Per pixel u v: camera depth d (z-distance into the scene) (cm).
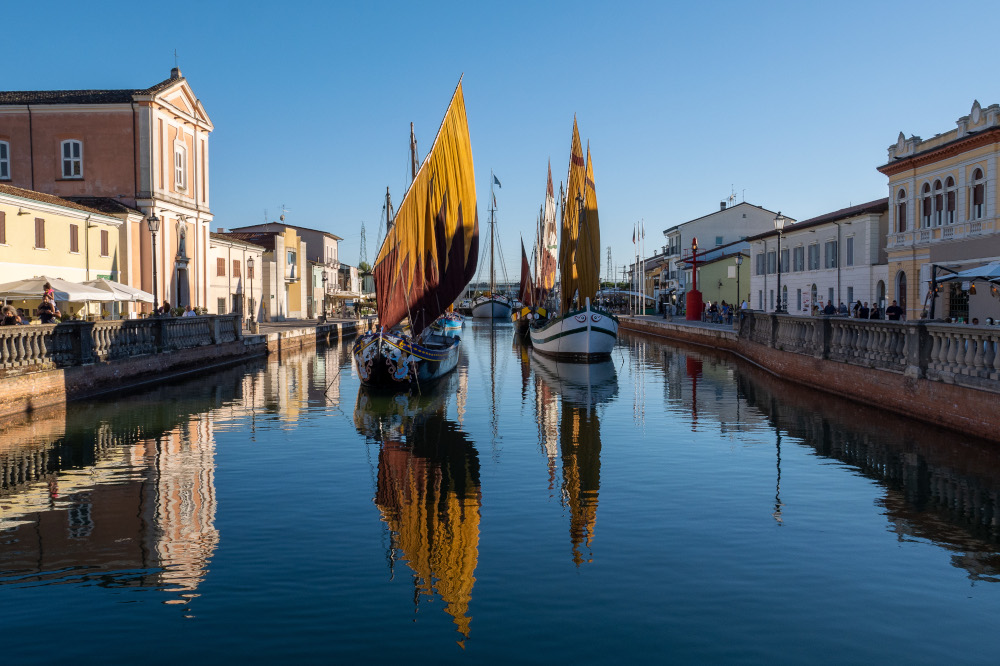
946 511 1388
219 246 6412
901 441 1889
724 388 3161
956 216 3994
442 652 881
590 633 927
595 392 3170
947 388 1911
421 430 2292
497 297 12000
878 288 5034
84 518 1379
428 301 3522
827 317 2803
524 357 5128
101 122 4844
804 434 2089
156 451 1959
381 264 3138
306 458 1894
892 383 2227
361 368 3130
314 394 3089
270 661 863
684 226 9844
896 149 4619
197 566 1142
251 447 2022
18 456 1883
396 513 1417
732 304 8369
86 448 1981
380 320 3195
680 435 2156
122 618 970
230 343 4416
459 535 1287
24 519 1370
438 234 3569
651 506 1448
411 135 3872
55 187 4847
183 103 5350
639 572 1116
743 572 1116
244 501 1496
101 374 2870
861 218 5209
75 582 1083
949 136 4069
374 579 1094
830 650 891
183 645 898
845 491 1528
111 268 4531
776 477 1652
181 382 3425
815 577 1096
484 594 1041
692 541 1251
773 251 6938
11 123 4834
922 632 933
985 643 906
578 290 4866
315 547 1230
